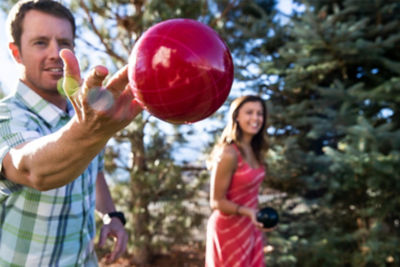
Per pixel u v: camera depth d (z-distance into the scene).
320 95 4.79
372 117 4.40
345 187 4.02
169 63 0.62
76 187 1.17
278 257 3.96
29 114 1.05
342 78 4.84
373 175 3.77
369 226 4.32
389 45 4.07
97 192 1.64
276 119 4.56
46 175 0.65
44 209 1.08
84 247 1.24
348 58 4.27
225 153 2.24
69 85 0.55
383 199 4.01
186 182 4.86
